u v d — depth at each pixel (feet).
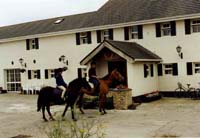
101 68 87.25
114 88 70.69
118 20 94.27
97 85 63.21
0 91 121.49
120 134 45.80
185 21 84.89
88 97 71.51
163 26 88.74
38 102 59.47
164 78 88.12
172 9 88.22
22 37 114.73
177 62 86.28
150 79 85.25
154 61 86.43
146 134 45.29
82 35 101.81
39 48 111.86
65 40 105.40
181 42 85.61
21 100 95.04
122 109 69.15
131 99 71.92
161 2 94.48
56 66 107.76
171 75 87.15
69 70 104.37
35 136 47.32
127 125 51.83
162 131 46.70
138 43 91.56
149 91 84.43
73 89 58.75
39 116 65.10
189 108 66.54
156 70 88.63
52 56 108.68
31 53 114.11
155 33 89.04
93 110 69.15
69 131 46.34
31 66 114.32
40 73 111.96
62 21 114.32
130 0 104.73
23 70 115.55
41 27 116.67
